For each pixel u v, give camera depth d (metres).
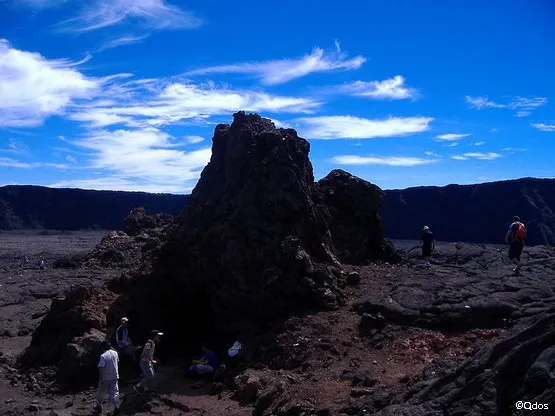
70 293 17.56
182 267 18.31
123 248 35.59
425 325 14.73
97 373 15.30
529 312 14.47
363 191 22.83
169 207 122.44
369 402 10.23
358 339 14.59
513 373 8.60
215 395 13.55
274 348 14.65
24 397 14.60
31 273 34.72
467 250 25.92
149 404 12.97
